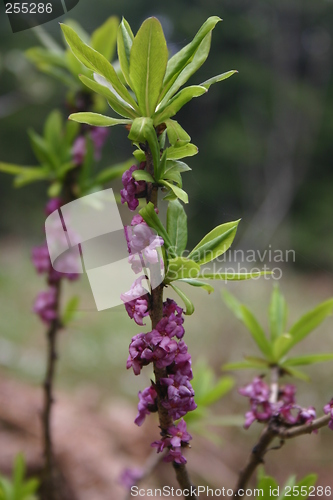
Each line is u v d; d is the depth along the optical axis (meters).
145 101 0.40
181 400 0.39
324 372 1.96
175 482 1.24
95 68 0.40
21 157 5.32
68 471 1.11
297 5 5.81
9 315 2.72
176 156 0.41
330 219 5.88
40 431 1.25
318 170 6.20
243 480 0.47
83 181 0.68
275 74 5.86
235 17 5.08
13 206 5.12
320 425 0.45
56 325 0.69
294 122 5.91
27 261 3.94
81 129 0.68
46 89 1.39
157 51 0.38
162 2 1.54
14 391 1.48
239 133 5.49
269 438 0.46
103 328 2.64
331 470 1.47
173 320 0.40
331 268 4.98
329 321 2.20
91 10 0.98
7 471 1.06
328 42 6.21
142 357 0.39
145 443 1.38
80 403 1.64
